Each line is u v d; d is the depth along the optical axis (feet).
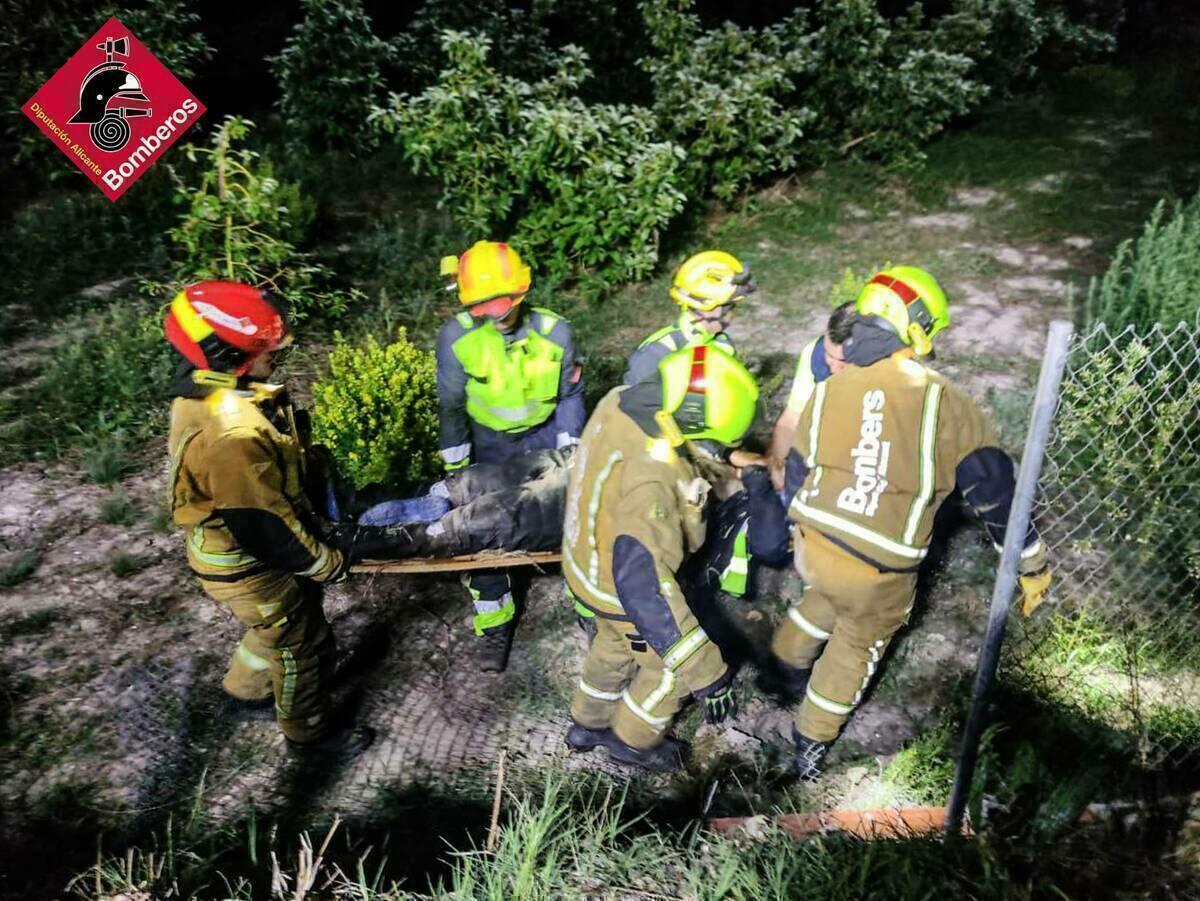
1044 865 9.16
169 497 9.54
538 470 11.53
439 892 8.95
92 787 10.88
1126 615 12.40
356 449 14.90
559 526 11.14
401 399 15.35
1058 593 12.84
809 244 25.96
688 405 8.75
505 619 12.50
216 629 13.28
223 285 9.03
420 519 11.13
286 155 29.81
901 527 9.56
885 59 33.01
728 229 26.84
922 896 8.72
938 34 34.14
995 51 37.27
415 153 22.17
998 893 8.72
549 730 11.85
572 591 10.19
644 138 23.02
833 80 30.07
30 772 11.04
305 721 10.89
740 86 26.48
